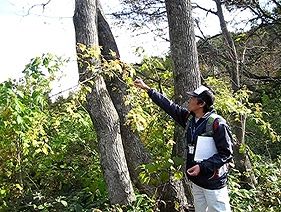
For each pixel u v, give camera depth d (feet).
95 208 17.74
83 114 20.30
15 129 17.66
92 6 18.70
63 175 22.74
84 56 16.81
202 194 14.57
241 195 18.40
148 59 20.71
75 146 23.26
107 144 17.38
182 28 18.56
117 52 20.02
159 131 20.20
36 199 19.97
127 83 17.69
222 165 13.32
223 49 29.43
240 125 23.63
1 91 17.38
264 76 36.04
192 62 18.61
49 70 18.86
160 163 16.31
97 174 21.21
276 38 38.19
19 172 20.74
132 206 16.71
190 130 14.21
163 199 17.72
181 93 18.56
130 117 17.34
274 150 31.86
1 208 19.76
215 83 21.31
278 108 36.83
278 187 20.38
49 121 19.31
